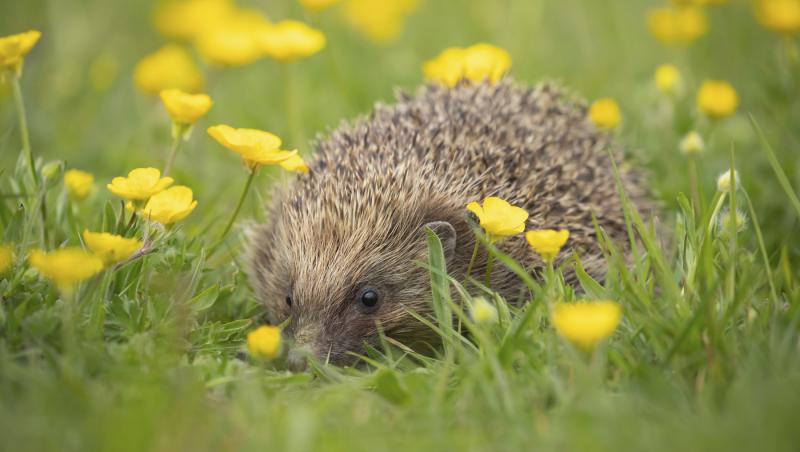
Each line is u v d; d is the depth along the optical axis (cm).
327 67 1132
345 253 672
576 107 854
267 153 594
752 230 729
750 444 408
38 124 988
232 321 610
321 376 557
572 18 1273
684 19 1012
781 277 612
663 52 1206
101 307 523
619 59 1198
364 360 620
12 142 968
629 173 801
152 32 1304
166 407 445
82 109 1083
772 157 585
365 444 435
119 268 559
